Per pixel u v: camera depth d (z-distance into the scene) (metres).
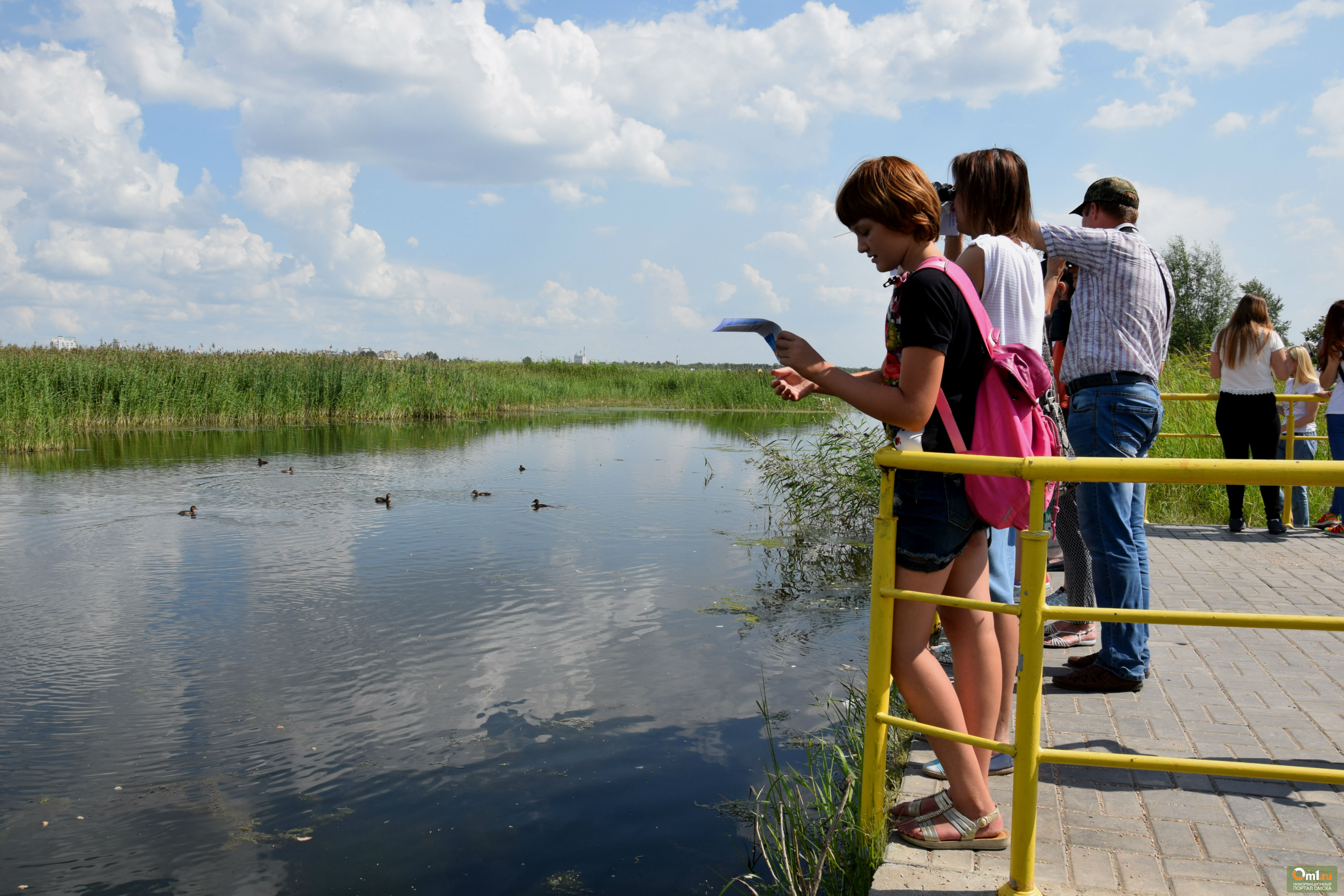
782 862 2.83
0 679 4.61
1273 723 3.06
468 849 3.00
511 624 5.62
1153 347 3.45
